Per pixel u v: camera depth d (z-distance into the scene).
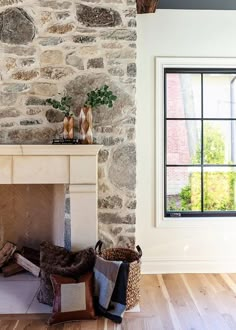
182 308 2.42
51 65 2.77
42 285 2.41
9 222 3.07
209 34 3.15
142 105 3.14
